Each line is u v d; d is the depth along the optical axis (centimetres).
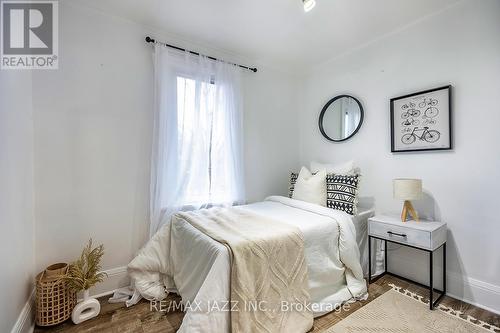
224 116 255
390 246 229
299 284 153
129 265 184
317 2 185
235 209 219
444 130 193
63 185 183
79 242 189
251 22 212
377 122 242
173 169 223
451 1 186
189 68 236
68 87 184
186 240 171
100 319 163
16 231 132
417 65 211
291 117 327
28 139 160
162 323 159
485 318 162
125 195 209
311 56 281
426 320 160
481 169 177
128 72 209
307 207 219
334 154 289
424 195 207
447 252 194
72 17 185
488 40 172
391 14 201
